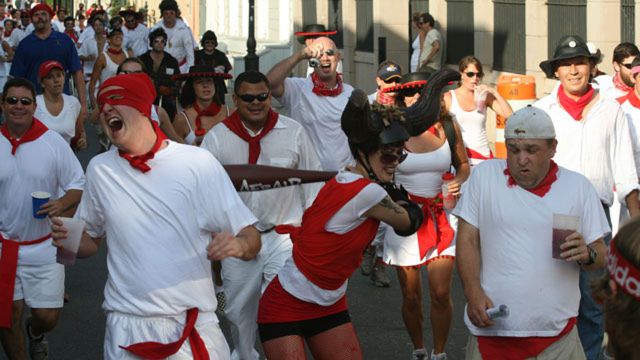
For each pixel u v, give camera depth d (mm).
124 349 4938
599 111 7164
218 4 40969
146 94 5004
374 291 9570
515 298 5270
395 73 8422
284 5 32625
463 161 7727
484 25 18109
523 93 10695
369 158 5445
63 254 5137
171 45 20500
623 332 2678
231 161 7020
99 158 5074
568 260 5137
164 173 5000
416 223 5465
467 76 8938
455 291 9469
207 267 5086
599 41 14125
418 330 7445
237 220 5035
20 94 7000
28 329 7227
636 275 2648
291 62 8812
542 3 16125
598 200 5348
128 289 4988
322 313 5582
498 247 5316
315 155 7180
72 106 9781
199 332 5051
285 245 6906
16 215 7047
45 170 7125
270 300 5609
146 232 4984
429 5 20328
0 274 6977
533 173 5246
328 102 8953
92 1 58156
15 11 40156
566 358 5324
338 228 5402
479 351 5406
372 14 23594
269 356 5605
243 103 6938
